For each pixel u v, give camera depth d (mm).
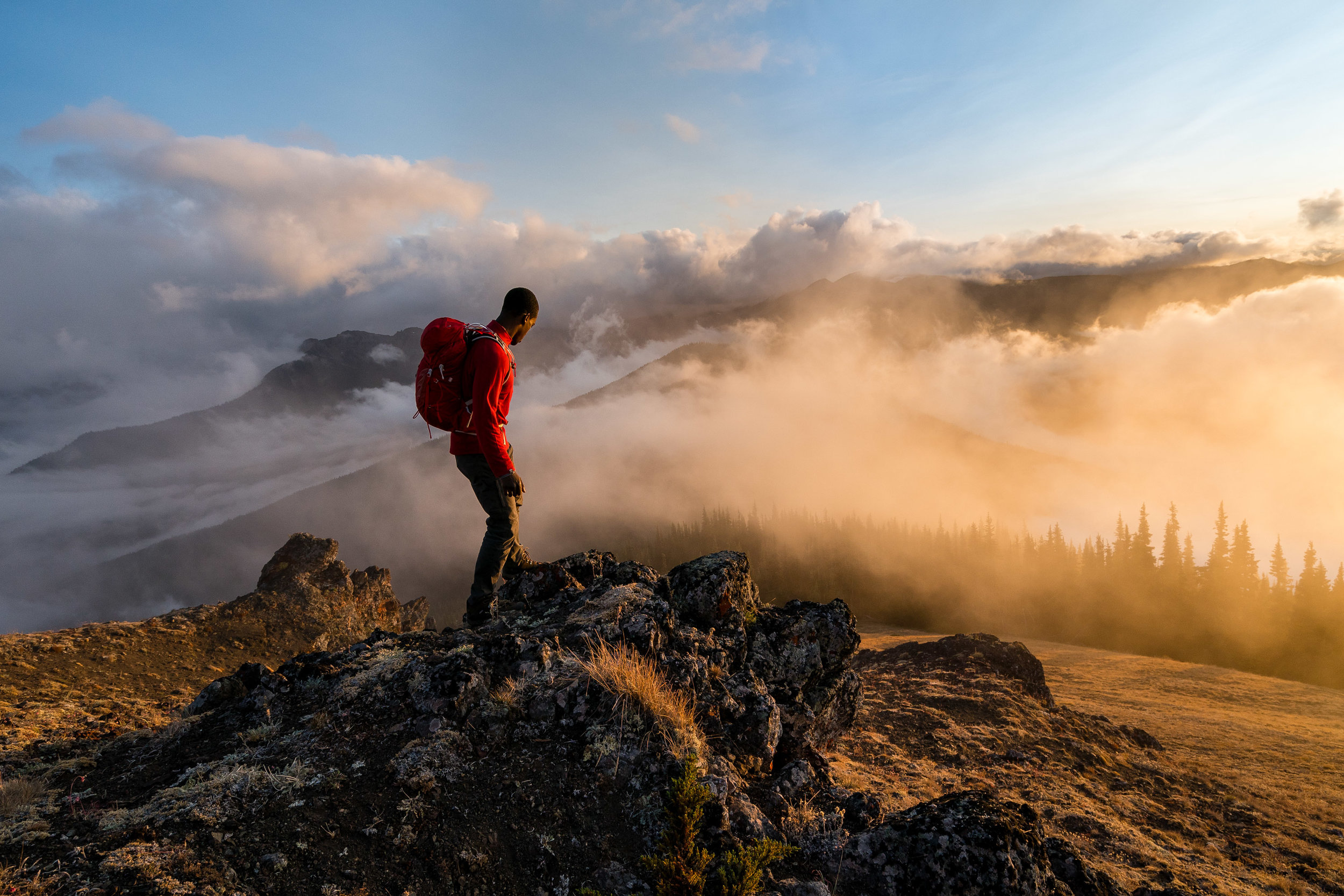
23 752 4098
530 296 5441
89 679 10844
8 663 10555
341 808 3340
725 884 3135
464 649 4695
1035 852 3828
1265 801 18000
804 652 7094
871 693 21000
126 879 2611
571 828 3639
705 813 3807
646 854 3570
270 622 15703
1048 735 18812
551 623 5742
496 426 5090
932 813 3994
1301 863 13055
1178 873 10500
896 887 3703
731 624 6668
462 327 5285
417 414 5566
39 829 2967
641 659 5117
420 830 3322
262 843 3008
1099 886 4141
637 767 4109
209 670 13016
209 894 2629
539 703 4438
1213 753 28641
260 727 4164
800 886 3576
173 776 3621
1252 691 51156
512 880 3285
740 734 5113
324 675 4809
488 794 3684
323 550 18500
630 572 6945
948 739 16922
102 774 3734
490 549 5723
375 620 18844
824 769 6148
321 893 2852
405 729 3988
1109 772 17438
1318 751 29109
